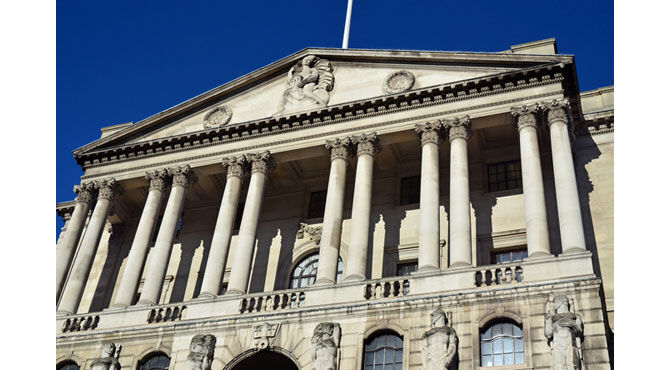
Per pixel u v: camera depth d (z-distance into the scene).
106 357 34.72
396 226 40.66
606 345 27.31
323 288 33.94
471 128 37.72
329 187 37.88
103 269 46.19
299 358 31.84
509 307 29.83
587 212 37.25
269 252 42.91
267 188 45.41
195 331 34.44
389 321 31.38
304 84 42.44
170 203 41.09
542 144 39.09
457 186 34.91
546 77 36.91
